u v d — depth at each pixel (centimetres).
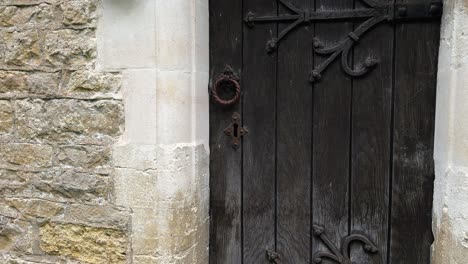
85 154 167
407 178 164
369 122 167
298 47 174
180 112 161
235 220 184
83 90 166
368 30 165
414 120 162
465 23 134
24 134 173
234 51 180
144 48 158
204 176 178
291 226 178
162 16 157
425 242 163
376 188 168
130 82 160
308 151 175
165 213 160
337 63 170
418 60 161
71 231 170
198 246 174
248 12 178
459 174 136
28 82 171
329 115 172
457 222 136
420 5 158
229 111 182
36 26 169
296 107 175
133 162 161
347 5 167
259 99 179
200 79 172
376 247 169
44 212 173
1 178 177
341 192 172
